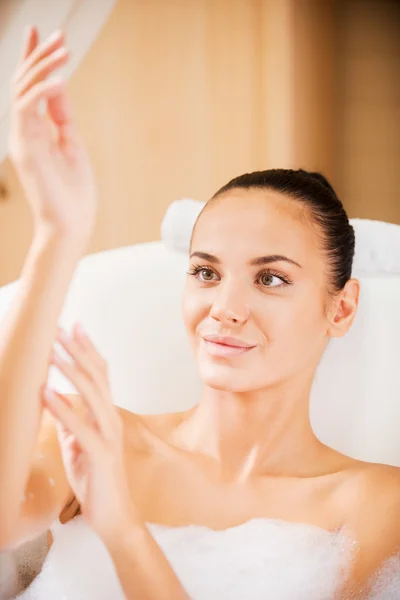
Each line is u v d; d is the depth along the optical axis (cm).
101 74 218
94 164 223
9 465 71
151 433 106
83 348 75
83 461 77
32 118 70
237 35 215
